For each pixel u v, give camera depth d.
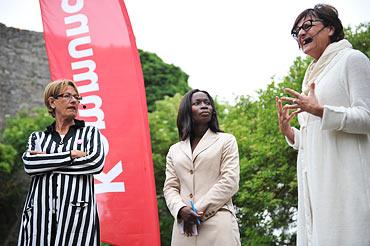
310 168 2.37
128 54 3.98
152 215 3.69
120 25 4.06
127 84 3.93
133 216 3.71
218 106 11.86
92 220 2.66
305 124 2.47
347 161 2.22
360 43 7.30
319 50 2.58
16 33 12.37
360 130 2.17
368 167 2.19
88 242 2.59
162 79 15.91
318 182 2.28
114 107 3.91
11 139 10.86
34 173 2.68
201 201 2.97
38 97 12.29
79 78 4.04
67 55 4.10
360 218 2.11
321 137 2.33
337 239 2.15
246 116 8.45
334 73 2.37
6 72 11.95
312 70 2.57
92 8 4.14
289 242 7.38
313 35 2.54
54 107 3.00
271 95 7.70
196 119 3.37
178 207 3.00
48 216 2.60
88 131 2.95
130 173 3.78
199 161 3.15
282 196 7.34
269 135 7.30
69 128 2.96
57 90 2.98
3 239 10.35
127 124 3.86
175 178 3.31
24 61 12.30
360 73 2.26
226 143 3.22
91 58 4.04
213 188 3.00
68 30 4.15
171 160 3.39
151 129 10.48
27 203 2.69
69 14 4.17
